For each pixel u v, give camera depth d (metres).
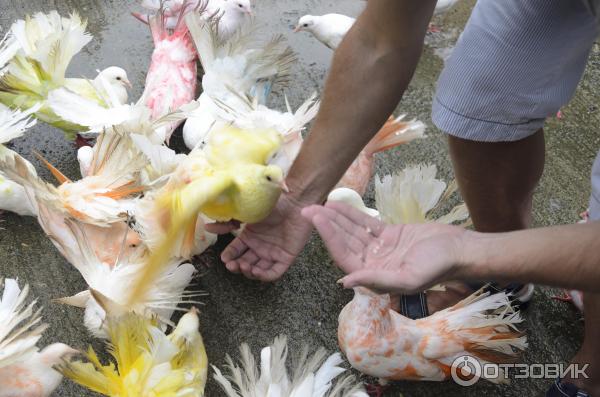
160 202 1.27
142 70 2.10
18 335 1.36
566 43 1.26
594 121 2.00
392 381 1.55
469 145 1.40
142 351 1.36
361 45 1.21
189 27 1.81
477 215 1.54
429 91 2.08
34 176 1.58
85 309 1.56
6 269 1.70
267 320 1.64
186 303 1.65
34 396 1.39
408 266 1.03
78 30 1.84
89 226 1.57
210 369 1.57
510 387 1.54
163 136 1.76
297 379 1.35
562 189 1.85
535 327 1.63
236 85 1.72
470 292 1.61
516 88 1.30
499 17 1.27
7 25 2.17
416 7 1.17
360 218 1.11
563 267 1.01
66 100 1.62
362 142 1.28
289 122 1.57
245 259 1.34
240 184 1.24
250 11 2.02
